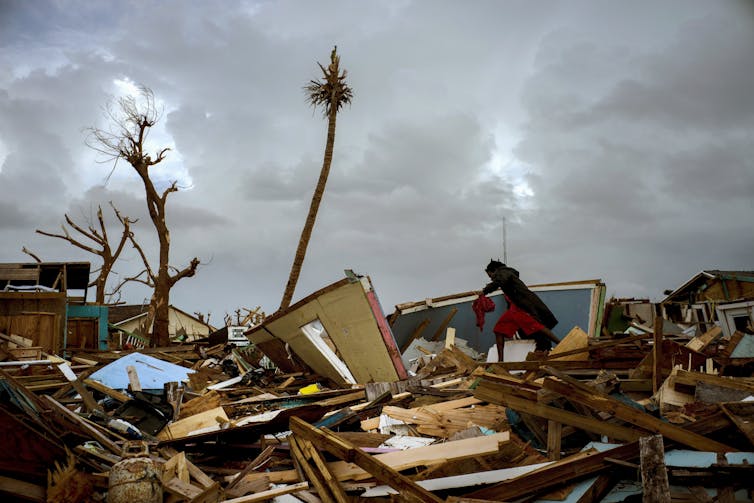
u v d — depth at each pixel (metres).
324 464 5.51
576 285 14.70
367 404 8.98
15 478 5.15
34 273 21.23
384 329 11.66
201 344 28.52
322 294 12.24
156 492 5.19
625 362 9.66
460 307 16.48
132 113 29.36
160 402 8.84
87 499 5.29
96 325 22.91
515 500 4.88
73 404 9.43
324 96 29.14
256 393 12.73
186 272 29.17
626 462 4.81
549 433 5.86
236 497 5.58
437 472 5.44
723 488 4.41
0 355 13.09
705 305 32.31
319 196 28.69
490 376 6.97
